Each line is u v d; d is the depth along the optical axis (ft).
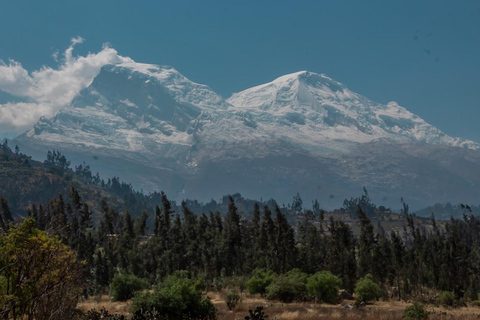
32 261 224.33
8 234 229.45
